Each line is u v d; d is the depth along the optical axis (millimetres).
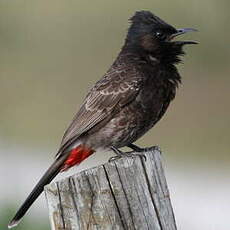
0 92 22547
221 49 23234
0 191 12812
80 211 5828
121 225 5867
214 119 20344
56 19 24344
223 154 18609
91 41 24125
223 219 14016
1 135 19094
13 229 10445
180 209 14609
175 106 20922
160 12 24031
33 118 21078
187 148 18828
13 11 24000
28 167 16734
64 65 23578
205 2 23672
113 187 5891
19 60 23438
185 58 23031
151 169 6047
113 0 24547
